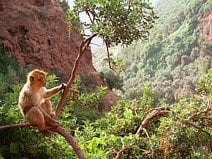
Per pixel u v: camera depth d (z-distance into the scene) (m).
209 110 8.07
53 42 36.53
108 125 9.05
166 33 77.62
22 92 6.16
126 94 40.00
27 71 29.53
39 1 38.91
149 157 7.45
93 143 7.50
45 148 6.44
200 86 9.01
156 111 8.30
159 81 64.88
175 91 60.59
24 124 5.86
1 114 6.27
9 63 30.81
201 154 7.85
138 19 6.04
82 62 38.09
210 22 72.69
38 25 35.88
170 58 69.00
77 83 8.64
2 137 6.21
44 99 6.24
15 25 34.53
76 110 15.53
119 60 7.12
